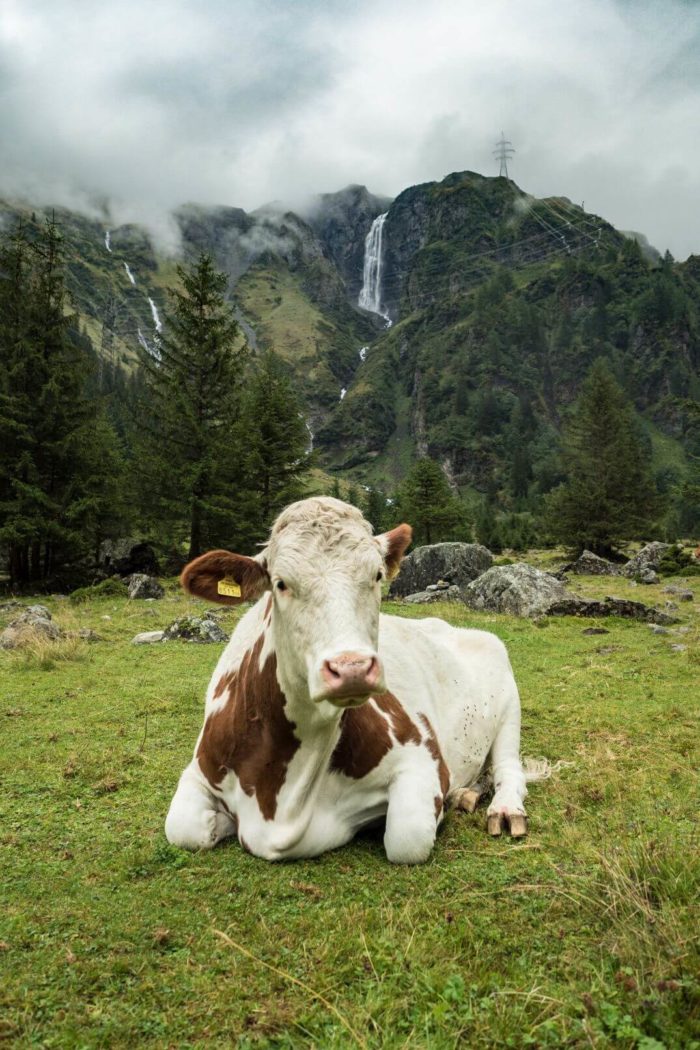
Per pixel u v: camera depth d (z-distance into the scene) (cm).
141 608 1839
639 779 541
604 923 319
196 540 3256
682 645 1153
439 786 436
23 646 1173
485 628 1477
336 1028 252
